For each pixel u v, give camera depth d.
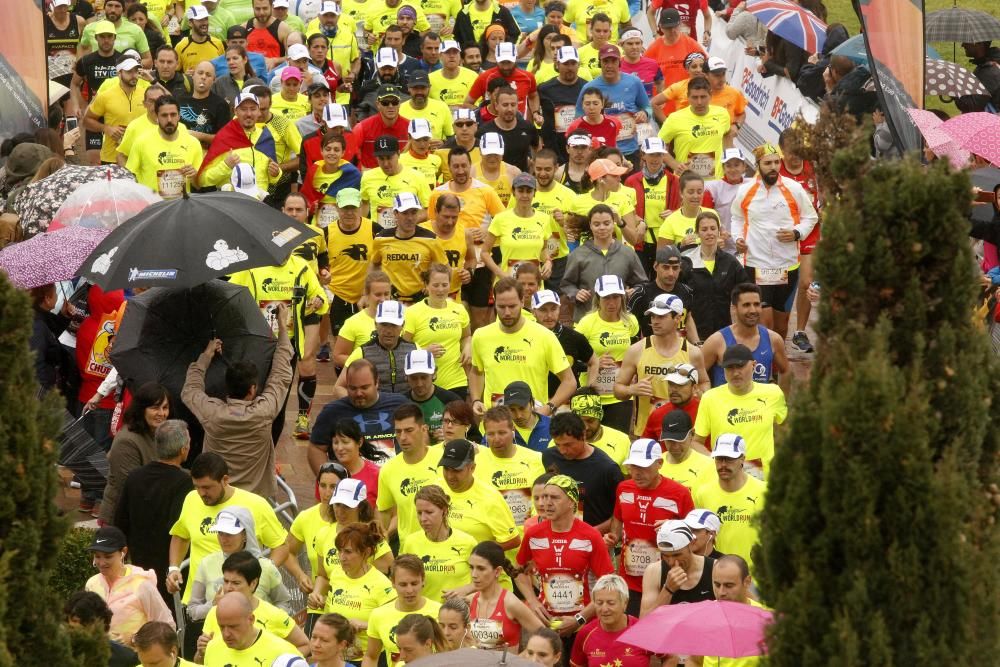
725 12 96.25
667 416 44.53
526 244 61.62
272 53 89.44
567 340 52.34
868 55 53.75
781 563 23.92
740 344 47.66
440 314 53.88
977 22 79.62
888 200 24.06
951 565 22.92
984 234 54.38
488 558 39.03
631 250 59.75
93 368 50.81
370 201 65.94
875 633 22.73
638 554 42.78
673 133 72.81
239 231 47.59
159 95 70.38
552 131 76.81
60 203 56.47
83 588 40.19
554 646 36.16
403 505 43.94
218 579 40.34
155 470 42.66
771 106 82.50
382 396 48.25
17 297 24.75
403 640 35.44
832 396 23.58
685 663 37.91
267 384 47.09
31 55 64.56
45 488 24.95
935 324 24.16
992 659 23.02
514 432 47.47
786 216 62.06
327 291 61.84
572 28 93.25
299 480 54.41
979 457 24.09
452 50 79.88
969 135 53.78
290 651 36.72
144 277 46.31
